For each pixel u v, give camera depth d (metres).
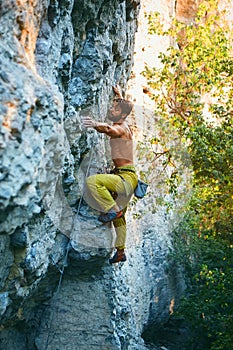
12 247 4.67
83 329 6.97
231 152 8.19
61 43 4.76
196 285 12.36
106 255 6.65
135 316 9.61
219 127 8.65
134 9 7.00
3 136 3.17
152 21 11.34
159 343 11.84
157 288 11.24
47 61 4.24
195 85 9.95
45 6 4.12
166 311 11.86
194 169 8.57
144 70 11.18
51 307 6.88
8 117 3.22
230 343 9.34
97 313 7.02
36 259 5.05
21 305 5.75
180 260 12.03
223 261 11.34
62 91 5.01
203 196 8.84
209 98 14.30
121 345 7.23
